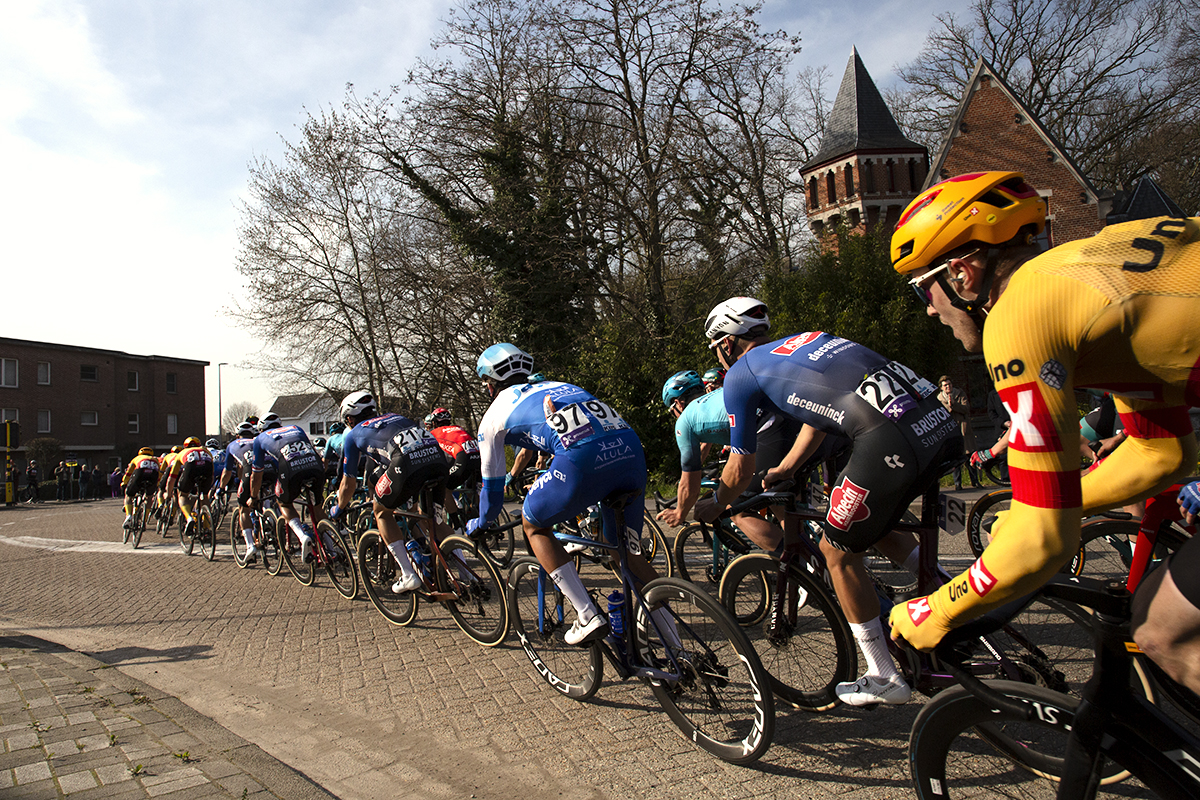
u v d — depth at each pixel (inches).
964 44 1102.4
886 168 860.6
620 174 703.1
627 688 139.1
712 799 96.2
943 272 68.6
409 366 730.8
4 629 220.8
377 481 188.7
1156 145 1010.7
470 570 173.9
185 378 1721.2
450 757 114.0
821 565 123.3
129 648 189.6
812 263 575.2
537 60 689.6
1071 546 52.7
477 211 734.5
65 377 1492.4
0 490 1219.2
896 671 100.0
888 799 93.4
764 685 99.2
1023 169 780.6
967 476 440.1
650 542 254.4
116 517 682.2
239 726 132.0
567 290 730.8
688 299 717.3
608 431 125.2
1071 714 60.9
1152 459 70.1
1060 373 53.1
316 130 701.3
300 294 721.0
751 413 111.5
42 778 103.5
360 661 167.5
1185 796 54.7
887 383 95.4
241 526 304.5
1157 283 51.0
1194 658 50.8
